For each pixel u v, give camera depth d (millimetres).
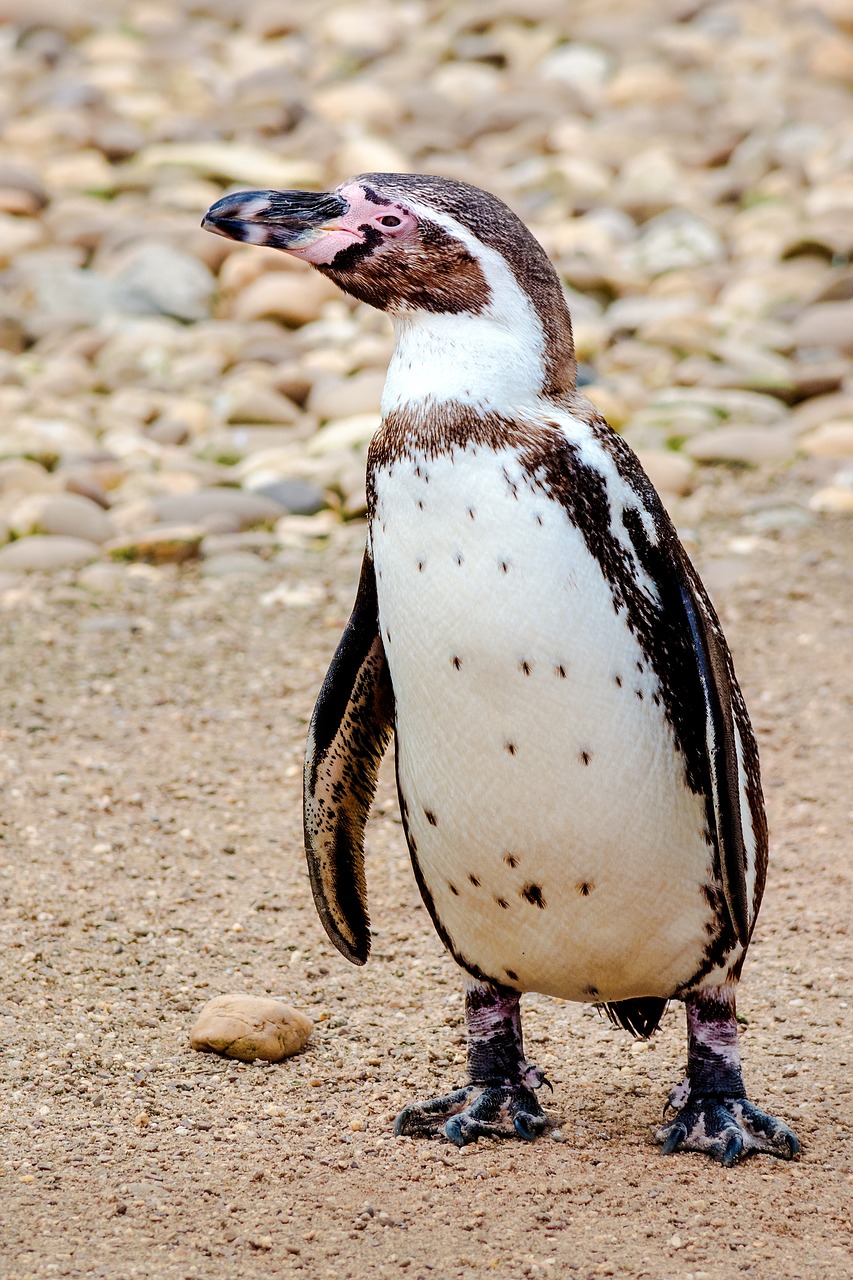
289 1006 13312
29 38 53531
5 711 19469
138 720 19453
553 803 10023
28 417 28766
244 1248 9516
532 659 9781
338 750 11336
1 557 24219
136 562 24281
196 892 15484
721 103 48938
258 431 28703
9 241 37531
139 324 33875
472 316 10195
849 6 54812
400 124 47250
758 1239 9562
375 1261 9367
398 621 10164
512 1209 9977
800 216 39375
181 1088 12000
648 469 26500
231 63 53031
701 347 31734
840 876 15742
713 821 10328
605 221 39500
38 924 14656
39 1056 12422
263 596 23156
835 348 31578
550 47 52500
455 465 9859
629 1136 11117
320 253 10398
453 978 14141
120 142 44188
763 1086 11969
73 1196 10195
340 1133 11250
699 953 10609
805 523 24984
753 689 20188
